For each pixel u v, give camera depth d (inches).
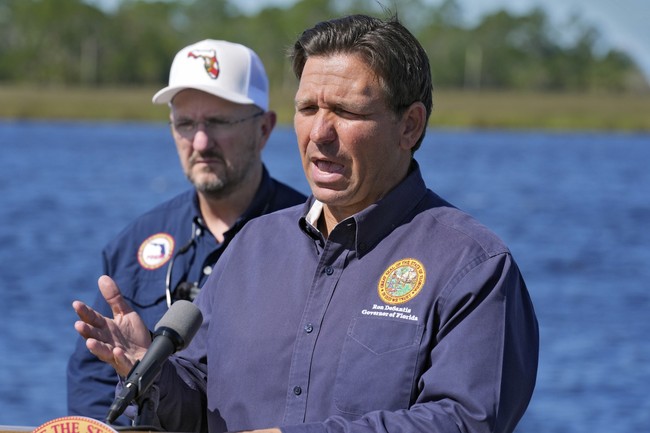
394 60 174.2
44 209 1392.7
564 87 6697.8
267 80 288.7
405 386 168.7
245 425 178.5
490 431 163.2
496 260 171.6
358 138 173.9
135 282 274.4
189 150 275.1
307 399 174.1
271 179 288.2
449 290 170.2
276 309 181.5
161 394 181.9
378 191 179.6
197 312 165.6
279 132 3422.7
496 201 1662.2
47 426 147.9
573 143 3228.3
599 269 1045.8
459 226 176.4
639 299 879.7
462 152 2706.7
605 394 585.9
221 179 273.1
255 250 189.9
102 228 1239.5
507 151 2773.1
